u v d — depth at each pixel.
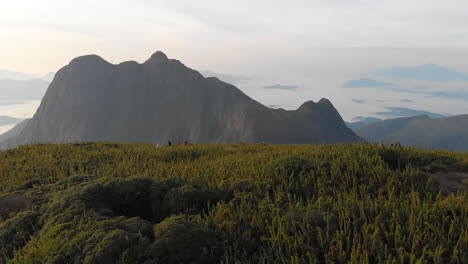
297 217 5.67
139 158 14.74
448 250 4.45
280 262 4.61
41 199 7.38
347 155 9.41
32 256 4.83
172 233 4.74
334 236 5.01
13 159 15.34
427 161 9.43
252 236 5.41
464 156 10.06
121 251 4.46
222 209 6.18
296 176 8.24
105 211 6.03
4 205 7.16
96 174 11.27
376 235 4.75
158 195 6.93
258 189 7.36
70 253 4.59
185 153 15.68
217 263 4.66
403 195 6.53
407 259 4.32
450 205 5.60
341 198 6.70
